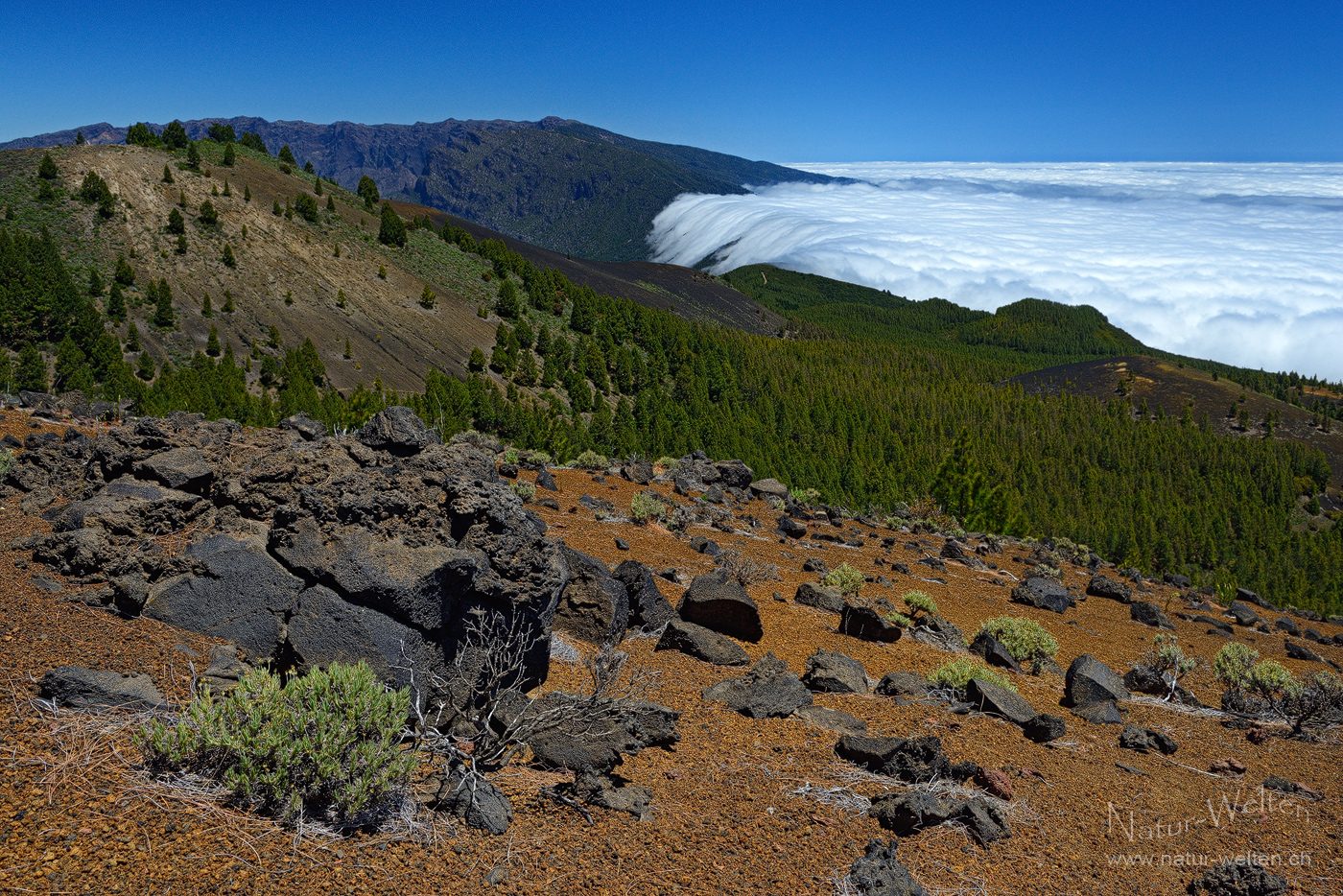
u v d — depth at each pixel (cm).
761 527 2138
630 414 13600
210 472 770
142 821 410
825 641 1100
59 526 719
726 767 634
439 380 10688
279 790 437
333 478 708
